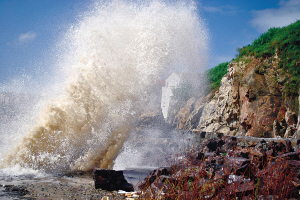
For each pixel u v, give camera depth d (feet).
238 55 113.60
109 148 30.42
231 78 111.45
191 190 13.97
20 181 19.88
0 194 15.34
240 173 16.56
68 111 29.43
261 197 13.37
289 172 15.55
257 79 94.94
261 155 20.02
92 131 29.99
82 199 15.75
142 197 15.12
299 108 76.02
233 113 104.58
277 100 89.15
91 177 23.35
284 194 13.52
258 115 91.35
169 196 13.61
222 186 14.24
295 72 84.84
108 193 17.63
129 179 23.63
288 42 90.63
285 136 81.15
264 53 96.48
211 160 24.08
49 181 20.49
